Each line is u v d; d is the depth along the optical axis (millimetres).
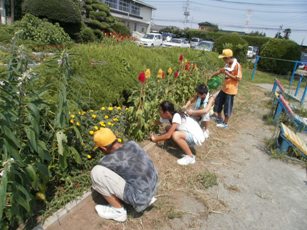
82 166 3410
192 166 4109
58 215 2711
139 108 4367
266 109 7926
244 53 19844
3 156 2131
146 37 26438
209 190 3594
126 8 42062
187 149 4109
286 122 6602
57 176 3074
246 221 3121
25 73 2285
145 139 4574
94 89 4766
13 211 2238
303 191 3875
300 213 3373
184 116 4176
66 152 2855
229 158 4574
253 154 4852
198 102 5078
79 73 4844
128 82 5457
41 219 2633
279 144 5145
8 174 2062
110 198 2799
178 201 3293
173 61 8836
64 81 2846
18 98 2275
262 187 3846
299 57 18750
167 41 28391
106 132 2828
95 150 3576
